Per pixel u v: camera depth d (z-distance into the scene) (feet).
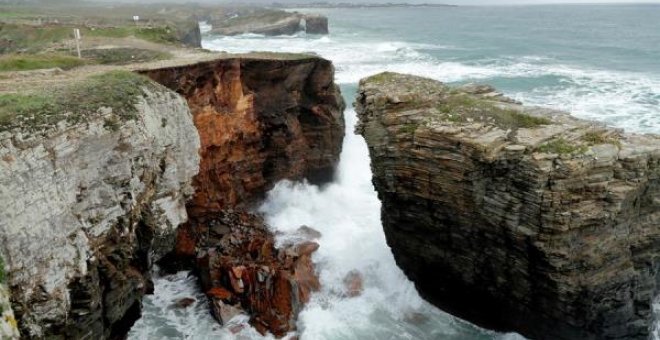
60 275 51.16
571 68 237.86
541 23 582.35
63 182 52.80
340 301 78.23
